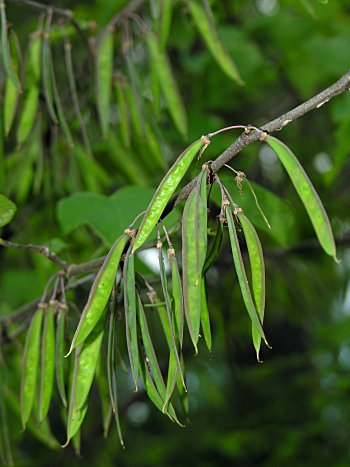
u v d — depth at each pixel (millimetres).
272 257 1456
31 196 1110
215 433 1779
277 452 1593
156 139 938
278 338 2021
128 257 575
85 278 724
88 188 1043
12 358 1038
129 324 572
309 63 1468
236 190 785
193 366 1552
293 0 1341
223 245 1307
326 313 1797
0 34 847
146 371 608
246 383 1978
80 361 610
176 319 571
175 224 756
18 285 1192
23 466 1590
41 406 672
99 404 1888
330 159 1642
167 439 1933
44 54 844
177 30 1355
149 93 1229
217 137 1166
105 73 896
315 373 1655
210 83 1397
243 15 1752
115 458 1926
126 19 911
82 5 1391
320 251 1455
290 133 1673
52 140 1005
